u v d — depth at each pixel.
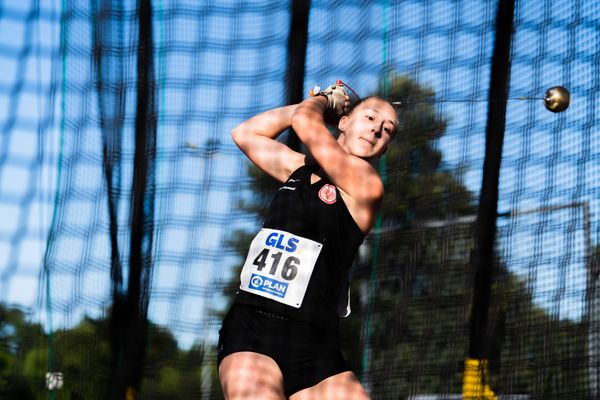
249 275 10.48
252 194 22.05
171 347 20.64
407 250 20.81
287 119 11.98
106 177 18.25
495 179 18.92
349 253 10.70
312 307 10.27
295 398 10.23
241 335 10.23
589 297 17.39
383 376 20.05
